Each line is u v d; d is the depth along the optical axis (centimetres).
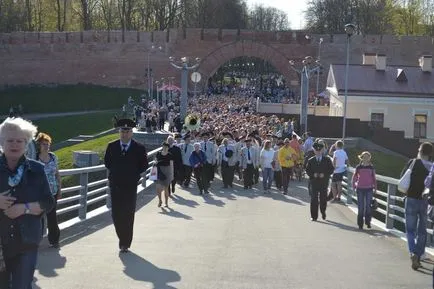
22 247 649
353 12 10131
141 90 8275
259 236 1377
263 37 8025
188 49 8144
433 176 974
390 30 10038
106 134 4941
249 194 2362
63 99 8125
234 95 7512
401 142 4362
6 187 645
